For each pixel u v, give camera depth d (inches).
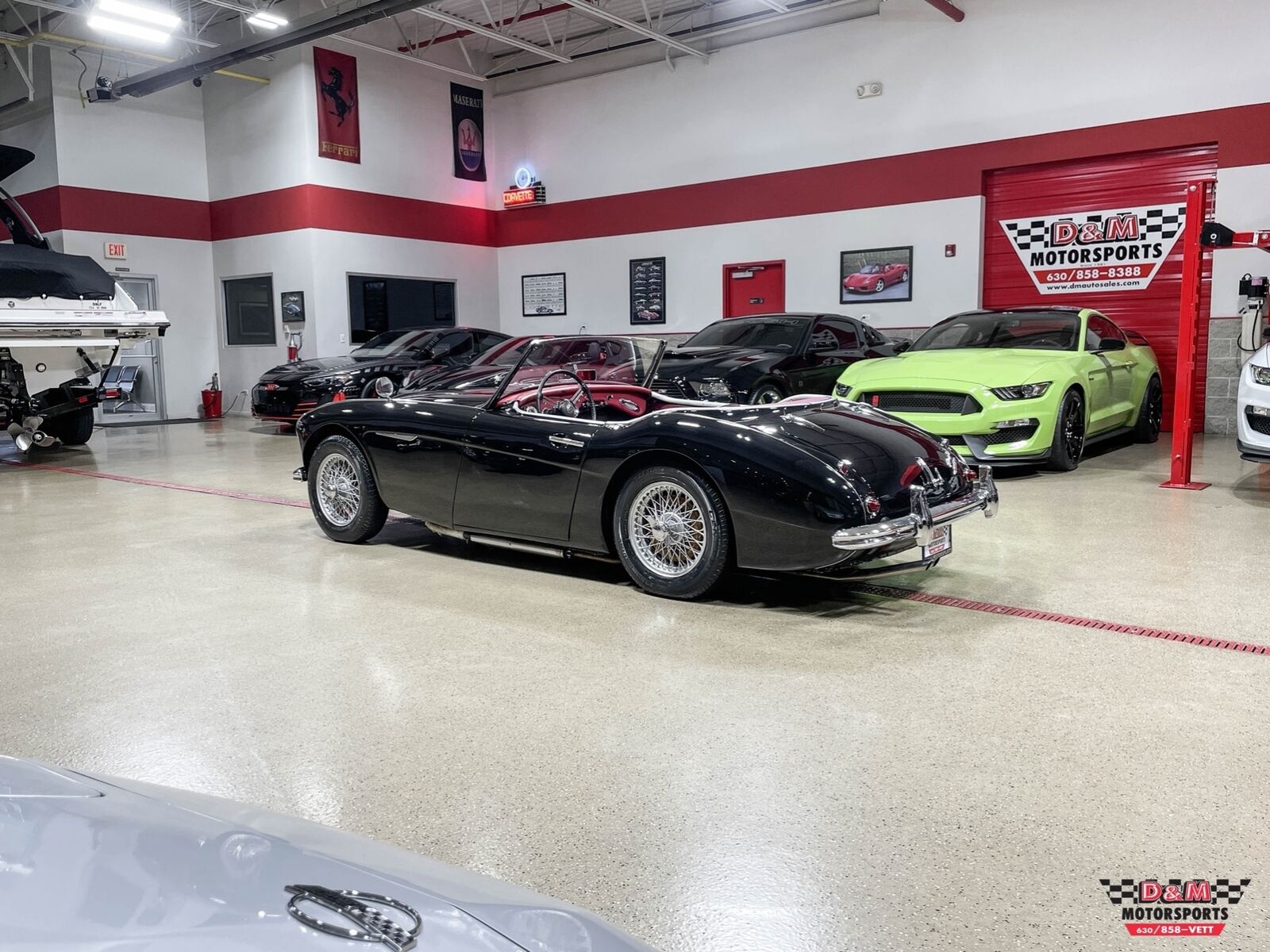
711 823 82.0
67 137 517.0
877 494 138.9
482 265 616.4
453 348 467.5
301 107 518.3
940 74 447.2
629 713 106.9
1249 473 285.4
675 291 544.4
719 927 66.9
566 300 593.0
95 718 106.6
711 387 311.4
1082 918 67.6
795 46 486.9
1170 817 82.2
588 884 72.6
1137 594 154.3
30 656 128.8
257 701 111.6
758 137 504.4
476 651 129.5
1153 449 346.0
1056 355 288.0
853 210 478.0
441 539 206.4
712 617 144.9
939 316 459.8
